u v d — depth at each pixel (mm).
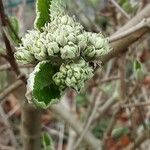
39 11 139
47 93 127
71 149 304
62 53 127
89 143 289
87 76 130
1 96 202
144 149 307
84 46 131
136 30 168
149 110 303
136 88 238
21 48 135
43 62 129
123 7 272
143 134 256
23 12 277
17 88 199
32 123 206
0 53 158
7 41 154
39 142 217
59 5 139
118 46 172
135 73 229
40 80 126
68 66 128
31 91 127
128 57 270
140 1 274
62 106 279
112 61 311
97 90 292
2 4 153
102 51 134
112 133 264
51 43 127
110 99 286
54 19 136
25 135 212
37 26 138
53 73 129
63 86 129
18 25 178
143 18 183
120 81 246
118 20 286
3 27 154
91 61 135
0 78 284
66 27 130
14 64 160
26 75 164
